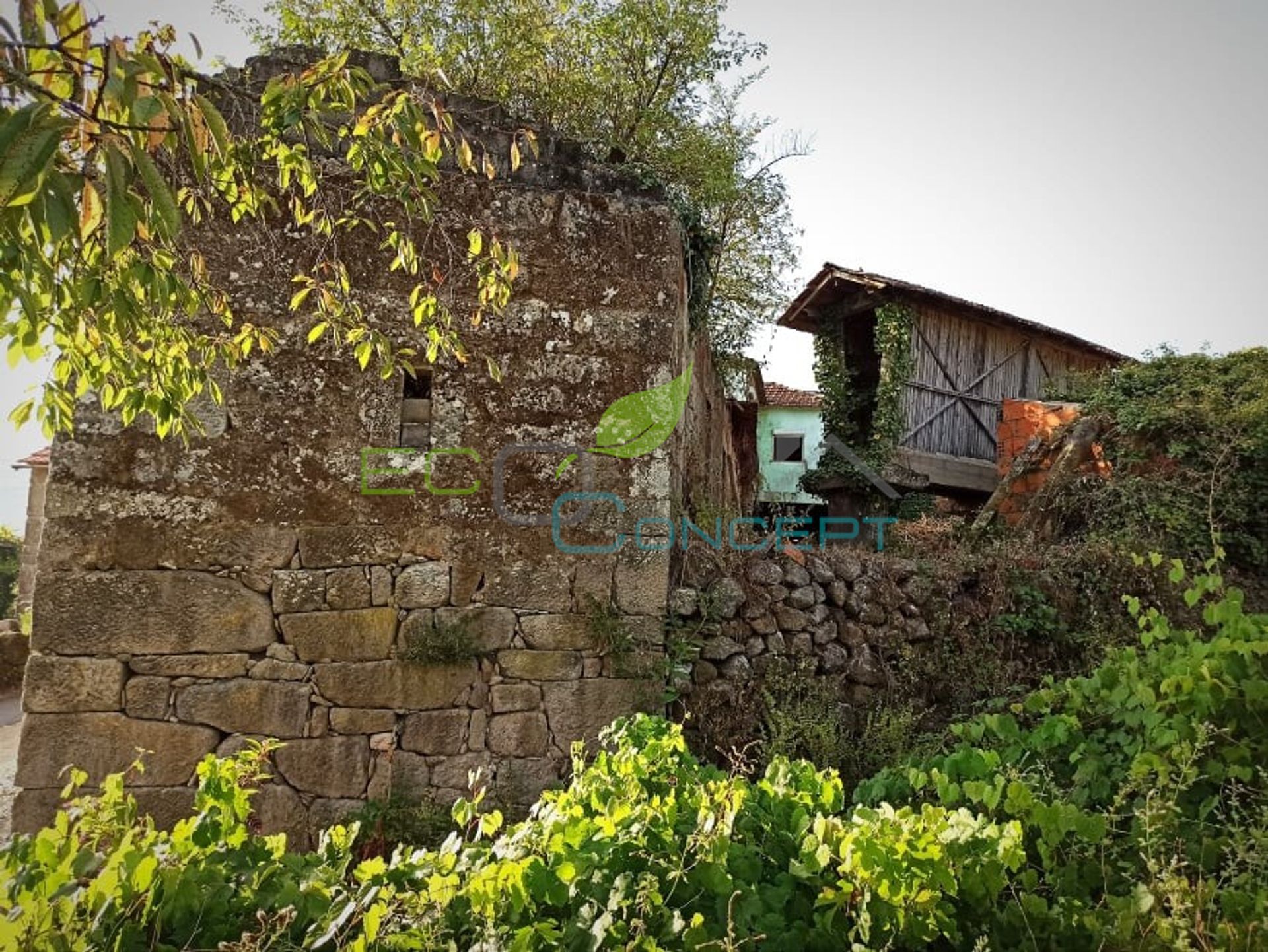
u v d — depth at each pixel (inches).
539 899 67.4
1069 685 114.3
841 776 173.2
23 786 147.4
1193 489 292.0
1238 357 328.5
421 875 71.2
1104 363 517.0
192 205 108.6
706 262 239.5
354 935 66.1
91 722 151.0
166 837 74.3
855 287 462.9
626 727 117.8
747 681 184.7
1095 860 84.3
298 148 100.7
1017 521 329.7
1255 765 92.5
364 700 161.2
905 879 69.2
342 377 168.1
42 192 56.9
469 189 177.0
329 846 79.9
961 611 213.0
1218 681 95.5
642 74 293.0
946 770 95.8
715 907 69.3
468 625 166.6
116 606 154.3
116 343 99.0
